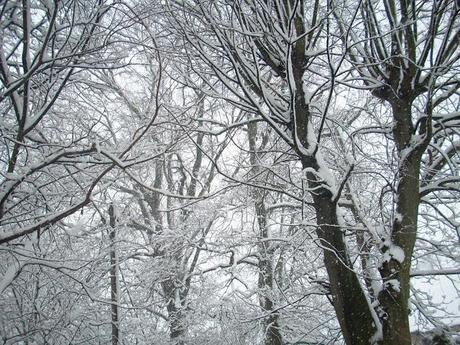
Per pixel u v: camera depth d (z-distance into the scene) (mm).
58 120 9172
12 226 8516
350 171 6453
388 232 6945
